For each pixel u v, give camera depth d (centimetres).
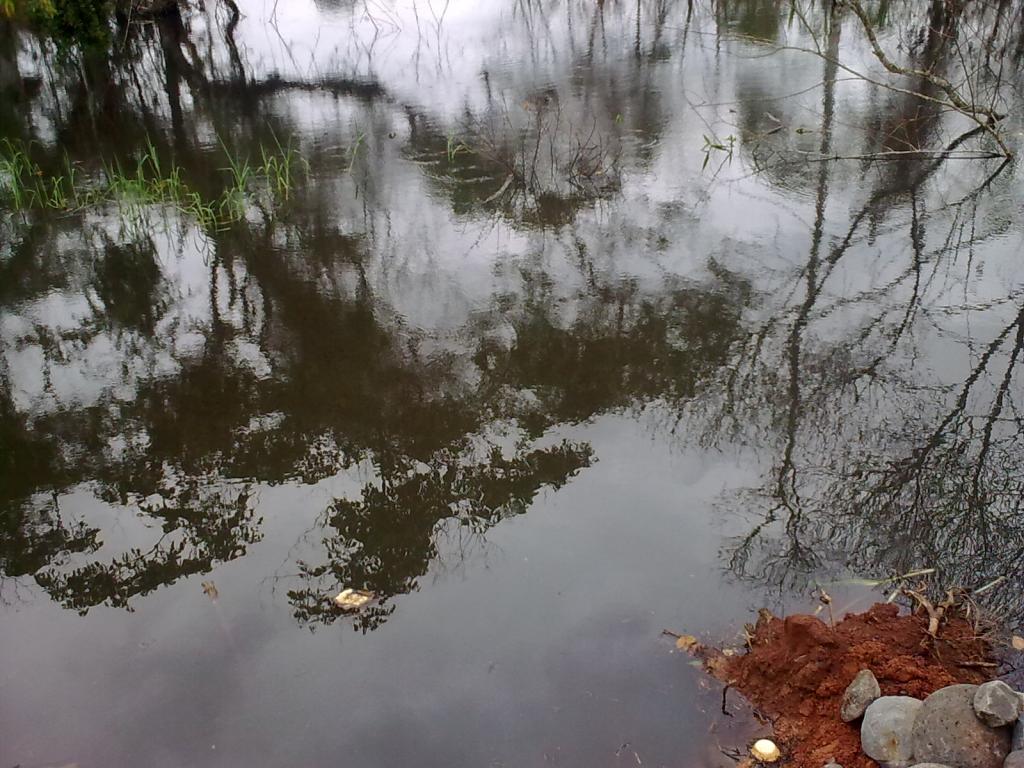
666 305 667
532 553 443
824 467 483
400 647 396
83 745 362
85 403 601
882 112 1020
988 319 611
